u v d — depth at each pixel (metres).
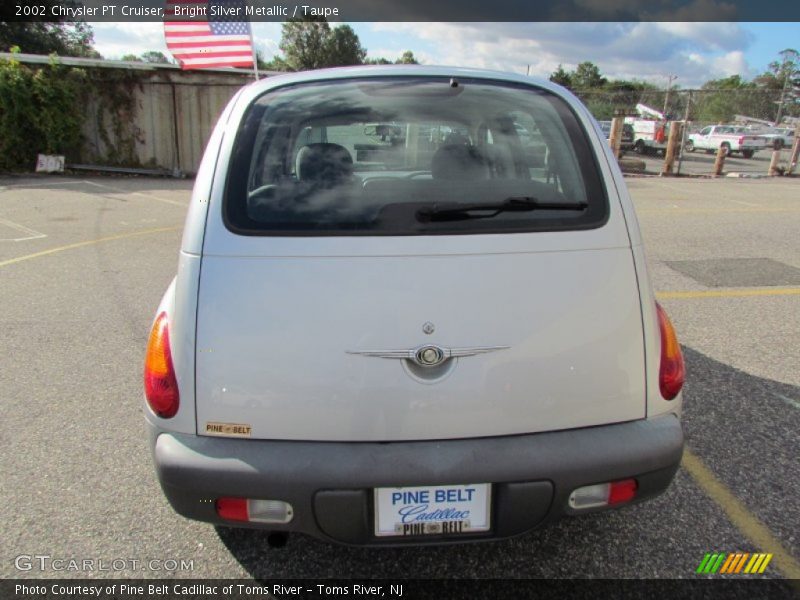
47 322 4.79
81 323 4.78
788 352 4.31
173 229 8.45
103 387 3.70
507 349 1.84
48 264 6.50
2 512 2.56
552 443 1.86
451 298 1.83
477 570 2.28
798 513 2.58
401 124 2.20
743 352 4.30
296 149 2.10
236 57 8.09
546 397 1.87
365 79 2.38
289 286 1.81
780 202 11.93
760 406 3.50
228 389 1.81
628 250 1.97
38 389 3.67
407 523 1.84
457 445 1.84
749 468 2.89
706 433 3.21
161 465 1.84
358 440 1.83
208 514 1.86
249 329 1.80
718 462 2.94
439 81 2.38
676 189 14.15
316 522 1.82
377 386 1.80
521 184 2.05
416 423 1.83
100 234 8.05
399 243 1.85
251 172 1.99
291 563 2.32
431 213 1.90
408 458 1.80
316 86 2.32
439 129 2.19
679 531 2.47
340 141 2.17
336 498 1.79
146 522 2.52
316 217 1.90
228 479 1.79
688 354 4.27
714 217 9.93
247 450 1.81
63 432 3.19
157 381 1.87
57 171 14.19
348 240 1.85
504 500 1.84
